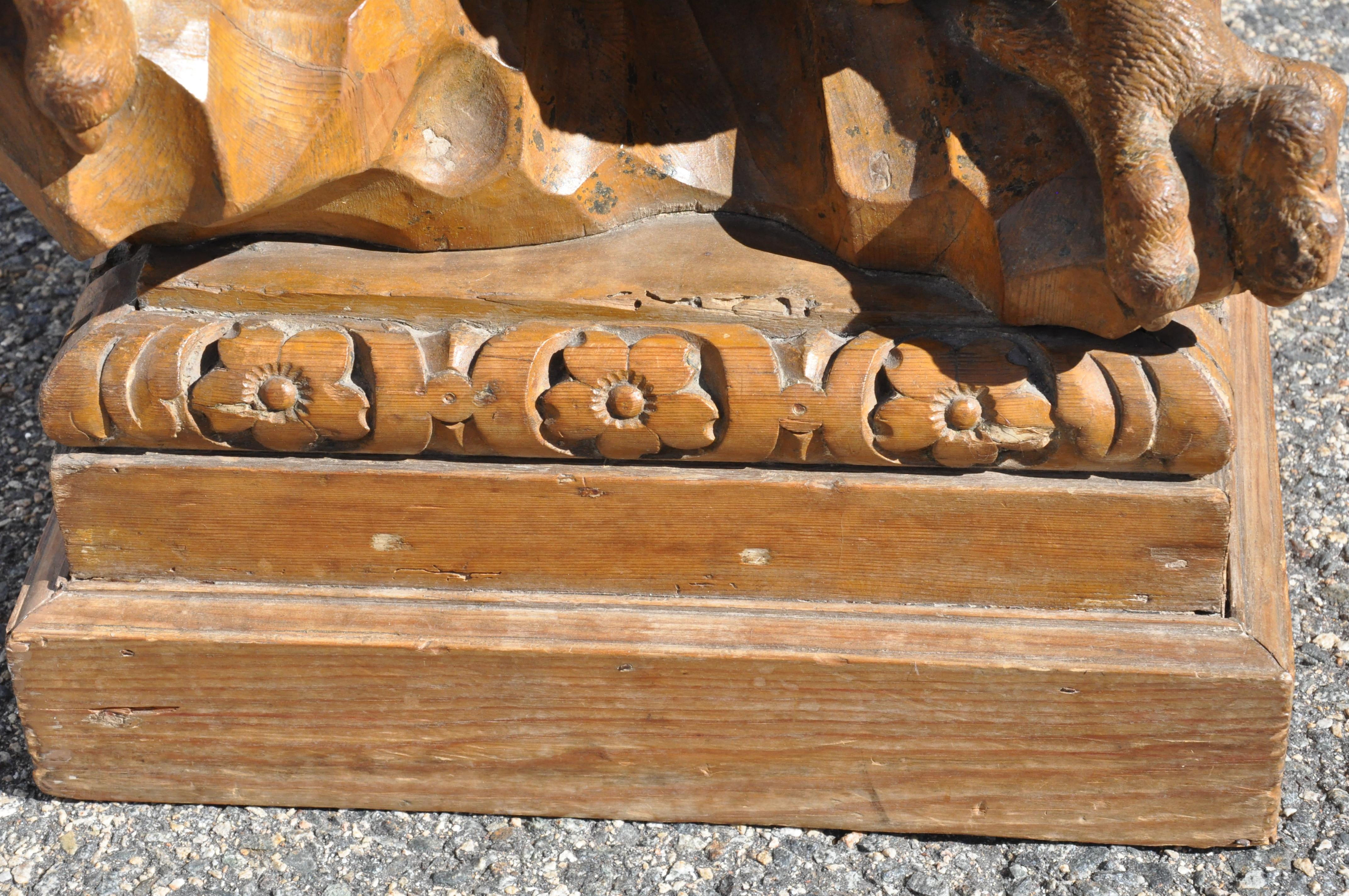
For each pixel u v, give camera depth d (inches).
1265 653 59.7
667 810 62.7
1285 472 69.2
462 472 60.0
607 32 60.3
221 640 60.9
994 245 58.4
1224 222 57.3
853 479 59.5
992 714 60.6
